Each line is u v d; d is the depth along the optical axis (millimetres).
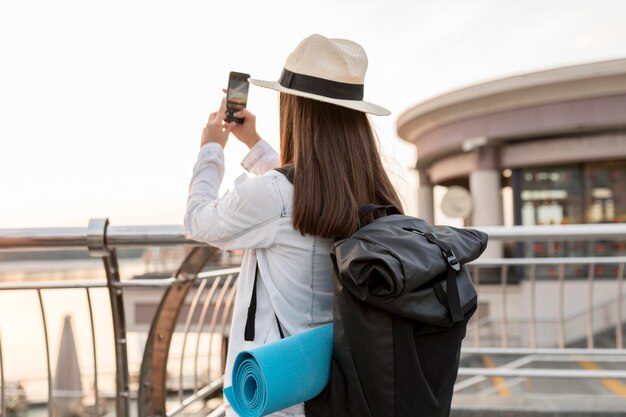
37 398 9094
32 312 13367
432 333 1134
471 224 14430
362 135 1310
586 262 3445
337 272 1142
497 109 12234
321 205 1196
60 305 19734
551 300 11070
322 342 1166
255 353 1090
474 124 12727
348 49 1325
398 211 1357
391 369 1082
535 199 12508
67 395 7723
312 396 1148
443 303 1106
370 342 1093
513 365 7117
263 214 1213
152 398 2092
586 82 10961
